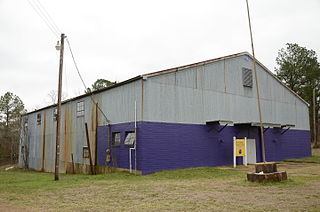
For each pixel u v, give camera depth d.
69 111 23.50
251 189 10.11
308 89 39.66
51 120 26.61
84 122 21.36
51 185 13.10
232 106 20.50
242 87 21.53
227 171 16.20
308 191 9.42
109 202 8.61
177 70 17.56
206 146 18.38
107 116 18.88
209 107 19.00
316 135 43.25
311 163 21.36
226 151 19.44
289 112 25.25
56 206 8.27
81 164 21.27
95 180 14.44
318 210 6.91
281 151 23.58
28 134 31.42
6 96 49.53
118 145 17.56
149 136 15.90
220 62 20.23
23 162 31.84
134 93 16.78
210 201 8.27
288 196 8.65
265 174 11.31
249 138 21.14
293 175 13.74
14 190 11.83
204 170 16.36
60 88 15.97
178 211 7.20
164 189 10.69
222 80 20.16
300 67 40.22
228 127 19.86
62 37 16.25
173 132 16.89
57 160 15.55
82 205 8.29
